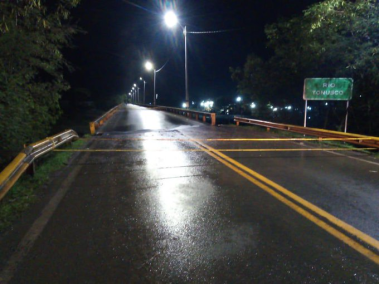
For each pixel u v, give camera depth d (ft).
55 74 41.68
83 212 16.98
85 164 28.76
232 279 10.97
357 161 30.55
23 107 33.37
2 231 14.67
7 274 11.26
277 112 88.58
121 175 24.76
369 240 13.76
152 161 30.12
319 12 43.86
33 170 23.50
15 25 31.65
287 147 39.06
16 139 32.45
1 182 16.65
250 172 25.79
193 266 11.76
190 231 14.66
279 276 11.14
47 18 34.24
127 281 10.87
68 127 75.72
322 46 52.65
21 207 17.48
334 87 47.88
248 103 102.17
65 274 11.26
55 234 14.37
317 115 74.23
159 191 20.61
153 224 15.43
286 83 75.41
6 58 34.83
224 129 62.49
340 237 14.03
